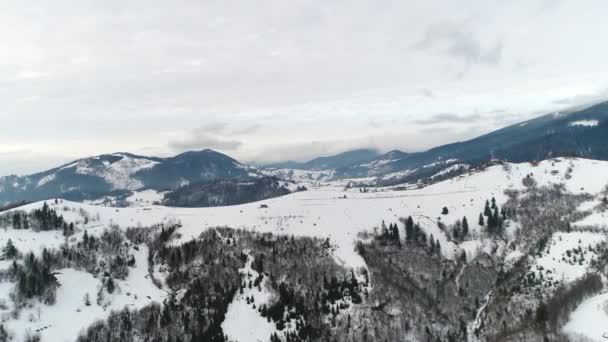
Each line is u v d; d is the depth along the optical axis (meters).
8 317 199.75
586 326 192.62
